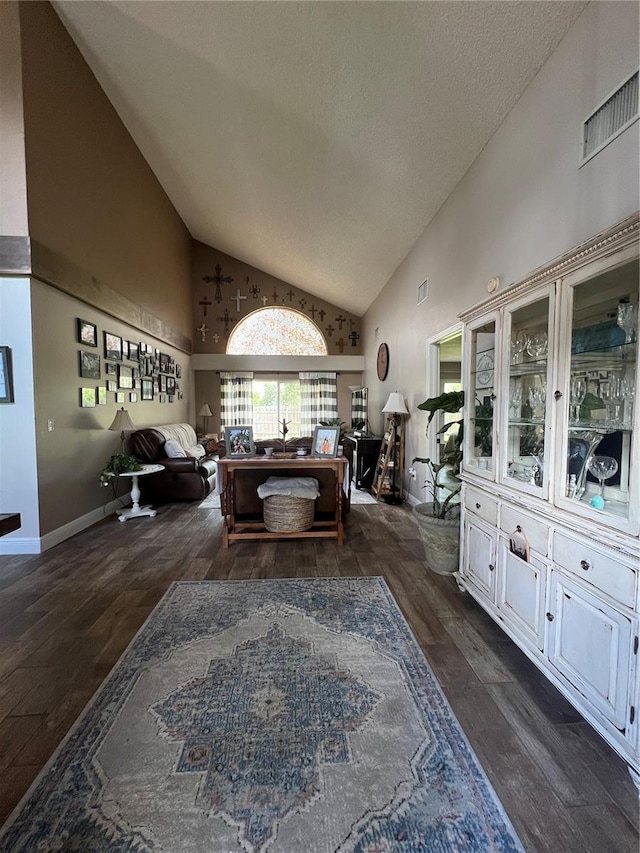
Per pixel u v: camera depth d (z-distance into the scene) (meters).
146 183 5.27
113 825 1.08
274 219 5.36
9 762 1.27
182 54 3.14
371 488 5.34
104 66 3.70
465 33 2.09
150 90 3.79
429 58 2.32
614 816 1.11
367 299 6.91
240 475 3.68
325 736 1.37
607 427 1.44
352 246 5.20
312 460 3.24
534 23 1.93
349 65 2.59
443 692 1.58
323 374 8.16
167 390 6.28
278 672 1.70
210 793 1.17
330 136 3.32
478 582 2.20
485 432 2.27
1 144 2.91
